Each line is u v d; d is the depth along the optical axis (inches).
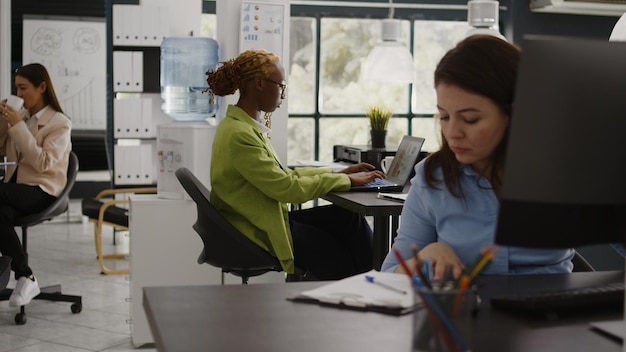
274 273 181.2
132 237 164.9
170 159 168.4
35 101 194.9
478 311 59.4
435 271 66.7
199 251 167.6
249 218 144.9
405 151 161.8
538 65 53.1
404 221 81.0
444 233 77.4
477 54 66.8
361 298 61.1
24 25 360.5
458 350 47.9
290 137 369.4
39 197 190.4
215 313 58.1
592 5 354.3
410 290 63.2
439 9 374.0
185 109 187.3
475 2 195.5
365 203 135.2
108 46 285.7
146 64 279.7
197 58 186.4
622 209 55.2
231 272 142.6
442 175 77.4
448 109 68.0
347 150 204.4
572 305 58.9
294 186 143.6
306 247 153.2
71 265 252.2
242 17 179.9
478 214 75.7
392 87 375.9
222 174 145.7
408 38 373.4
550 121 53.5
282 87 151.5
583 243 55.5
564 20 370.6
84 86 366.6
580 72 53.3
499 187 74.0
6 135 194.1
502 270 75.2
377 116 203.2
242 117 148.6
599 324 55.1
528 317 57.9
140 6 273.4
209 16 361.4
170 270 166.7
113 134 278.8
